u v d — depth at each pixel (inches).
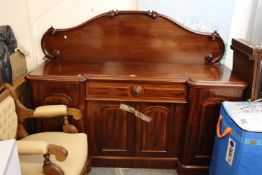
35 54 79.6
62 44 76.4
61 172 46.8
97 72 67.5
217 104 65.9
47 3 75.1
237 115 56.3
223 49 76.0
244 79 66.0
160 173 74.6
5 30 72.4
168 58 78.0
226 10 75.0
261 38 76.5
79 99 66.1
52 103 66.4
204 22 76.5
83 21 77.6
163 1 74.6
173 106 68.2
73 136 60.2
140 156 74.4
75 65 73.8
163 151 73.9
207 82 63.1
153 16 73.5
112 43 76.6
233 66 73.6
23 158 51.8
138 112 68.6
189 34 75.3
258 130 51.4
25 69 79.8
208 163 72.4
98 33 75.5
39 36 78.1
